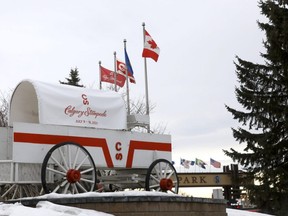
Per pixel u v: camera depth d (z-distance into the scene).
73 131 12.54
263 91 30.09
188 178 32.81
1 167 11.89
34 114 14.08
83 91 13.13
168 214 9.93
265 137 28.55
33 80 12.41
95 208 9.50
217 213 11.06
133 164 13.72
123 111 13.79
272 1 28.41
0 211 8.88
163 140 14.64
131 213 9.55
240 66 30.83
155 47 18.27
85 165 12.45
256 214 14.65
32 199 9.80
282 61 28.39
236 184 32.31
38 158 11.88
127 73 20.69
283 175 27.84
